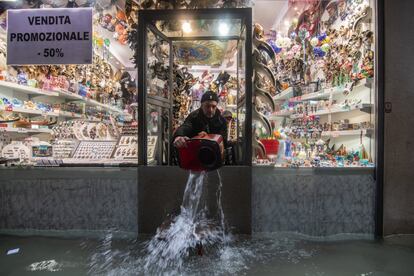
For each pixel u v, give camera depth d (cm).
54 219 262
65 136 290
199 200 250
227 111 338
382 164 252
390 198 253
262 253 218
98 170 261
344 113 311
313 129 312
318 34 329
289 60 330
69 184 263
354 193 254
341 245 234
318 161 274
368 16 266
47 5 271
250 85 253
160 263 202
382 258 209
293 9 307
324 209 254
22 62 263
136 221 258
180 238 221
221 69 412
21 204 264
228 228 249
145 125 259
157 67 298
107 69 315
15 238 250
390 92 252
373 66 258
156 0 268
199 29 298
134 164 261
